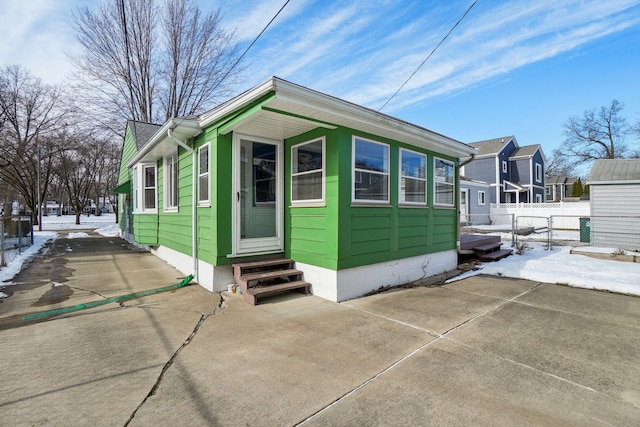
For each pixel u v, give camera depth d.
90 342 3.26
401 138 5.77
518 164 25.25
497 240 9.09
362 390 2.40
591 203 11.16
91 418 2.05
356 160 5.07
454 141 6.70
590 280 5.66
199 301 4.70
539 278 6.16
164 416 2.08
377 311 4.31
